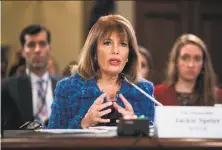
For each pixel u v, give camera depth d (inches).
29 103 247.3
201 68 238.1
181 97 236.4
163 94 237.6
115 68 159.0
